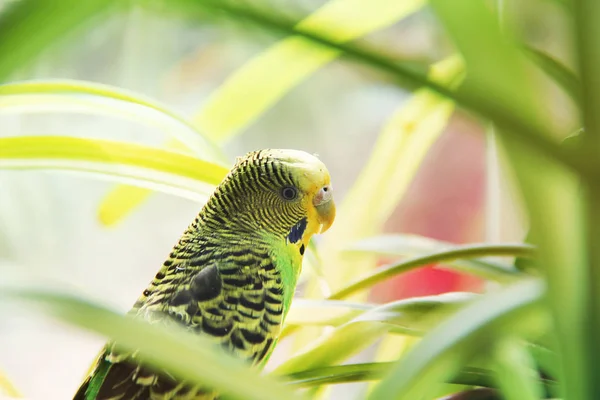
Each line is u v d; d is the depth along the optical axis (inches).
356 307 48.4
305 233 50.0
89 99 48.2
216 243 49.7
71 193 71.9
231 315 49.2
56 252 71.3
